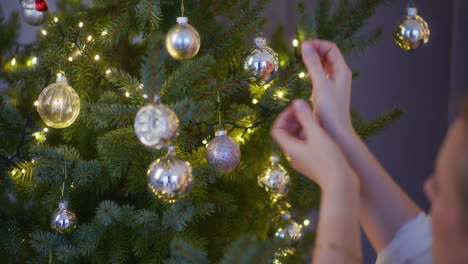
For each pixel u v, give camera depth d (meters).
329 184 0.85
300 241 1.39
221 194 1.40
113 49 1.47
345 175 0.85
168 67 1.35
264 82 1.28
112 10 1.44
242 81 1.27
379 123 1.43
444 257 0.67
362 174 0.95
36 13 1.31
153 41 1.00
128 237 1.32
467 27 1.93
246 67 1.25
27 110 1.49
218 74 1.45
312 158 0.87
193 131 1.40
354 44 1.39
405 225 0.95
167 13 1.35
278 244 0.89
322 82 0.96
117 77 1.25
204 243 1.35
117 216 1.24
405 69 2.18
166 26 1.35
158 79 1.03
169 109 1.03
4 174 1.32
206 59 1.22
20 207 1.38
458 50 1.96
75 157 1.32
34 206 1.38
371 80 2.21
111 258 1.28
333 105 0.95
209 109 1.24
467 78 1.95
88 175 1.27
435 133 2.17
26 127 1.30
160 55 1.02
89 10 1.44
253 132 1.41
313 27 1.37
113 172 1.27
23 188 1.36
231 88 1.28
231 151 1.23
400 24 1.31
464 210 0.62
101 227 1.28
